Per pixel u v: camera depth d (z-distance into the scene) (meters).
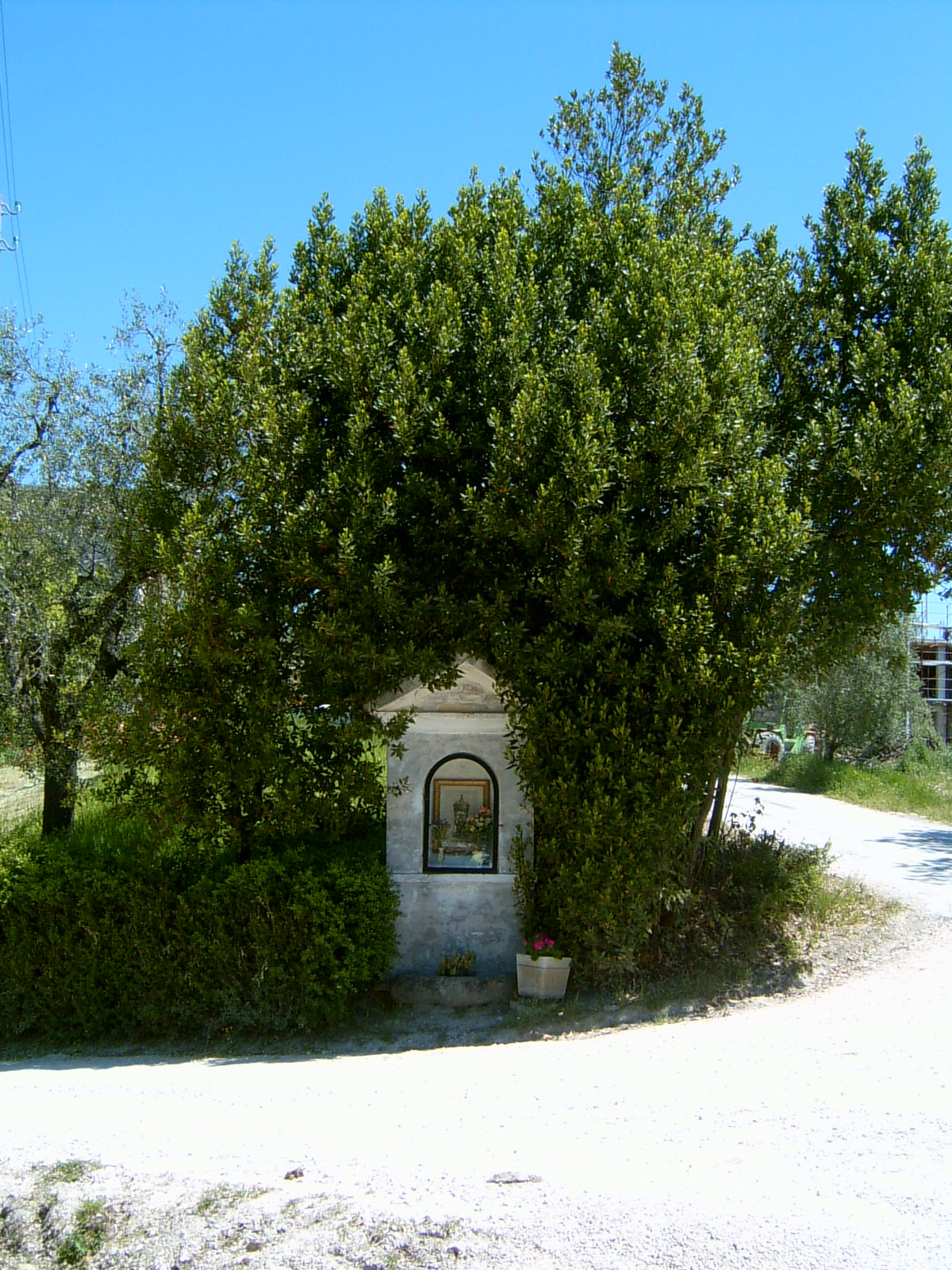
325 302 8.33
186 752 7.66
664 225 10.34
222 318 8.54
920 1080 5.05
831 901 10.38
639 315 7.84
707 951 8.83
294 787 7.71
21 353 10.33
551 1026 7.53
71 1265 3.67
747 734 8.62
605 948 7.97
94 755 7.99
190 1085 6.35
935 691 36.41
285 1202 3.81
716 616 7.70
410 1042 7.52
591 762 7.54
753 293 9.33
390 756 8.50
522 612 7.73
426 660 7.34
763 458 8.30
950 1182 3.75
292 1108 5.48
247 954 7.96
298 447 7.59
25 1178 4.19
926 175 9.53
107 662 9.73
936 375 8.38
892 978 8.05
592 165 11.38
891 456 8.05
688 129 11.48
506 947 8.49
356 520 7.16
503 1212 3.62
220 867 8.30
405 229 8.75
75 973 8.14
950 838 16.69
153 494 8.26
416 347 7.83
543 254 8.78
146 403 10.30
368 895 7.95
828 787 23.94
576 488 7.04
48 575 9.43
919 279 8.93
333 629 7.17
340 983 7.77
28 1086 6.61
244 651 7.57
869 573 8.69
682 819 7.73
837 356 8.85
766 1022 6.95
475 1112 5.07
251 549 7.53
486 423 7.71
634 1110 4.88
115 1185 4.05
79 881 8.18
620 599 7.74
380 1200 3.76
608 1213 3.56
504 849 8.51
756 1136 4.35
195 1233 3.68
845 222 9.46
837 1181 3.79
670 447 7.39
